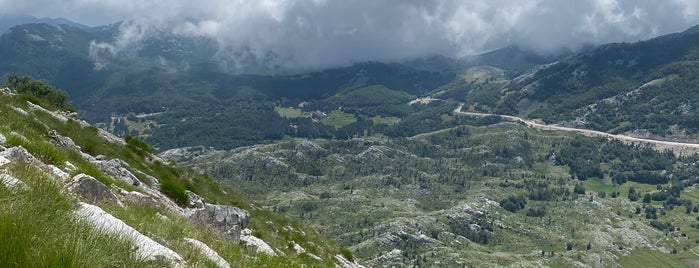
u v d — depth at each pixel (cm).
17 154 1305
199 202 2673
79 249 624
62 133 2839
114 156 2973
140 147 3744
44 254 571
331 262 3138
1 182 796
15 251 547
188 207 2550
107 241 729
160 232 1112
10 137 1466
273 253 1973
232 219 2070
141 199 1591
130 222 1080
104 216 906
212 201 3469
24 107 2847
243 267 1249
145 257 773
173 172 3622
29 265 545
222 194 3894
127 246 766
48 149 1534
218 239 1477
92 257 638
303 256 2784
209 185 3884
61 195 890
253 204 4194
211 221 1941
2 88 3341
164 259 830
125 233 816
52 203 813
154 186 2584
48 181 939
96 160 2517
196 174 3981
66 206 838
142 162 3353
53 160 1531
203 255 1048
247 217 2194
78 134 2969
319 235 4194
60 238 642
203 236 1379
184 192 2564
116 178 2170
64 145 2388
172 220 1384
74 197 995
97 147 2925
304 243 3453
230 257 1270
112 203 1246
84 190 1200
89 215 833
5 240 548
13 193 776
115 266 691
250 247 1902
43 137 2195
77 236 677
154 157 3691
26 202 757
